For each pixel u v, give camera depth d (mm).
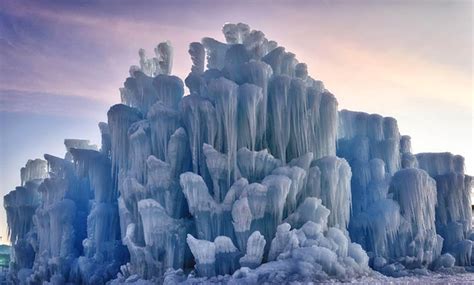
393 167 25797
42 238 25969
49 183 26359
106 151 26641
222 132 21797
